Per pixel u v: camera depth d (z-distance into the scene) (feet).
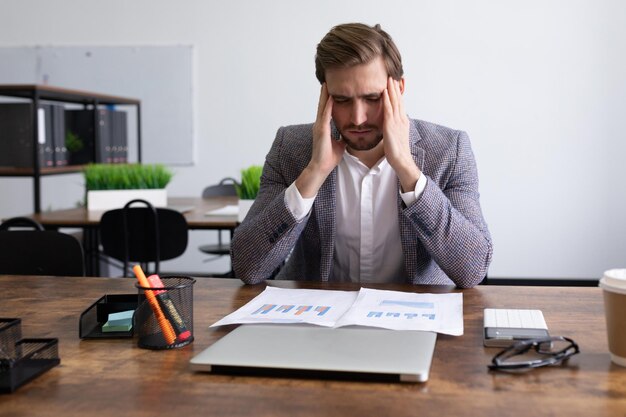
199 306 4.17
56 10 17.56
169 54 17.28
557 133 16.07
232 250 4.98
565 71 15.93
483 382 2.81
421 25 16.26
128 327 3.53
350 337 3.27
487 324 3.52
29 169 11.39
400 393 2.69
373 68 4.57
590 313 3.92
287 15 16.78
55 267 6.40
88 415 2.52
